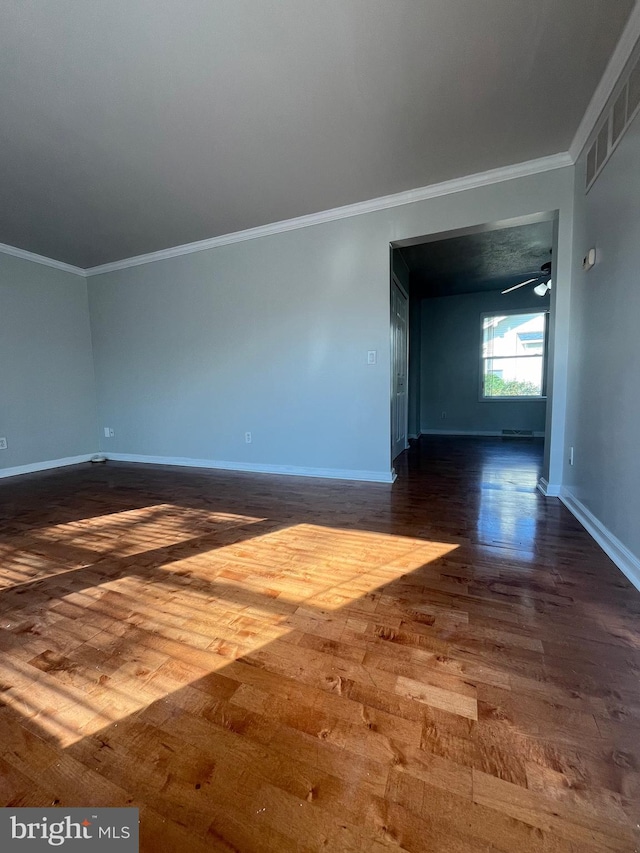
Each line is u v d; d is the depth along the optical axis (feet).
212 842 2.37
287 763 2.87
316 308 11.74
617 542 5.97
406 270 16.39
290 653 4.06
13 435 13.41
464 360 22.59
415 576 5.64
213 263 13.08
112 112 6.71
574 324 8.39
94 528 7.93
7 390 13.23
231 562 6.23
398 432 15.58
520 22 5.21
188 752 2.97
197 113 6.80
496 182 9.07
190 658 4.03
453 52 5.65
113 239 12.60
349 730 3.13
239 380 13.20
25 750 3.02
